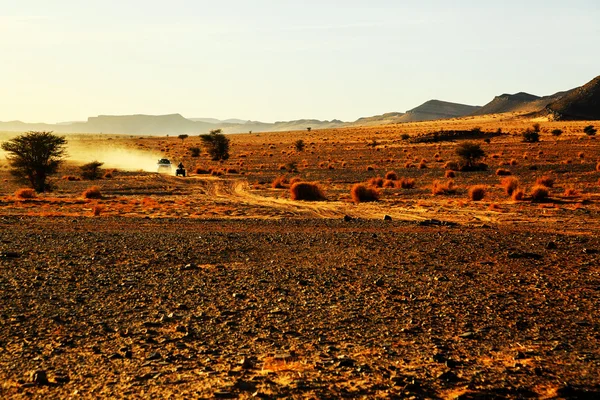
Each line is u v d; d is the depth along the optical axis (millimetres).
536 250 21516
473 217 34031
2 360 10133
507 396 8484
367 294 14898
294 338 11359
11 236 25672
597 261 19297
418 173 75375
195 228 29047
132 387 8859
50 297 14594
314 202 46344
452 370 9500
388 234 26094
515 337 11359
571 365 9789
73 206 43281
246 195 54781
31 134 61969
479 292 15062
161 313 13211
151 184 68188
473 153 78500
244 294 14891
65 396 8539
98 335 11602
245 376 9289
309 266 18688
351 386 8820
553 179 60562
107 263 19172
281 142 188000
